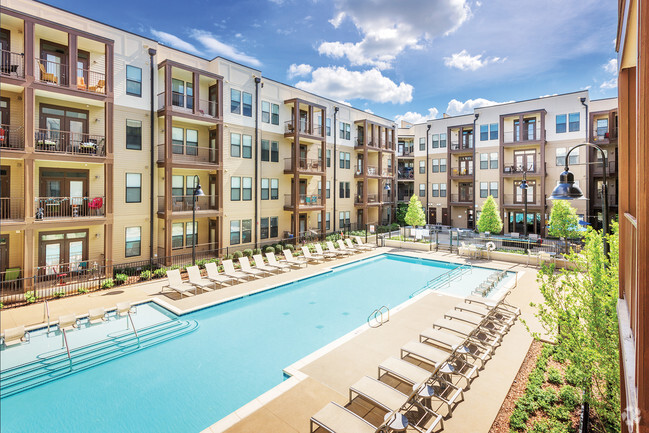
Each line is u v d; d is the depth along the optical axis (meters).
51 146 14.94
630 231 3.37
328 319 12.27
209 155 21.25
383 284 16.88
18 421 6.88
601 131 27.98
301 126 27.20
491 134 32.56
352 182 33.16
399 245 25.81
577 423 6.24
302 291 15.70
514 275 17.72
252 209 22.98
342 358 8.93
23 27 13.93
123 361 9.19
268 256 19.92
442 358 7.77
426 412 6.62
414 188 38.88
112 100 15.46
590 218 27.61
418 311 12.43
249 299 14.40
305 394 7.34
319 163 28.70
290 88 26.22
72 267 15.74
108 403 7.44
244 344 10.27
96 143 16.12
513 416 6.45
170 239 17.77
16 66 13.52
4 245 14.26
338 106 31.08
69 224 14.38
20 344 9.93
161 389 7.96
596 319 5.28
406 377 7.05
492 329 10.09
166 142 17.70
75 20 15.64
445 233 31.33
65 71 15.69
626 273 4.27
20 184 14.65
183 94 18.70
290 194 26.20
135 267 17.02
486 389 7.47
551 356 8.86
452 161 35.56
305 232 27.17
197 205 20.45
